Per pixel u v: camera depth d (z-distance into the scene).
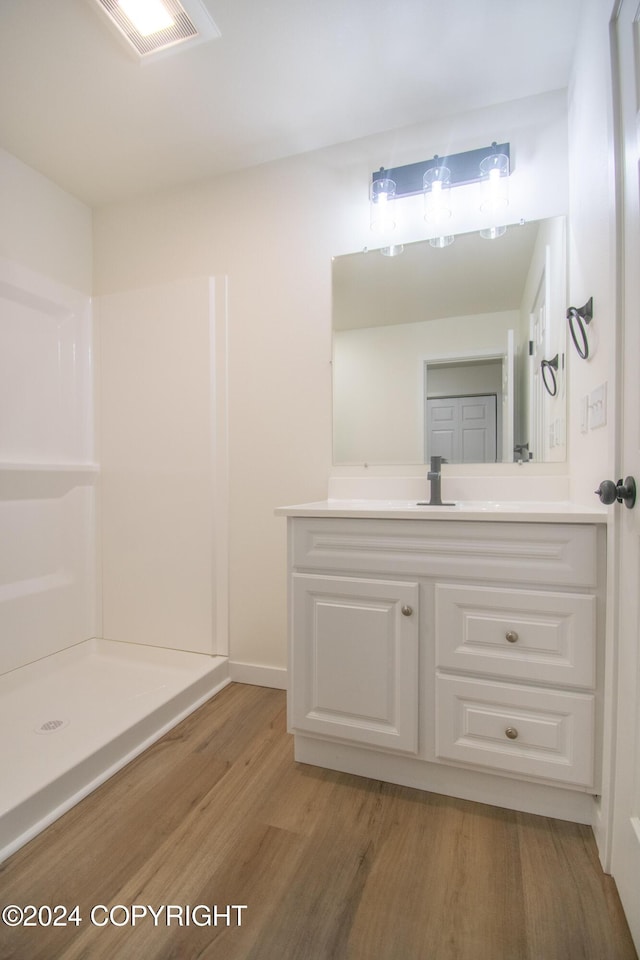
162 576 2.18
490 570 1.21
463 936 0.90
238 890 1.00
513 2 1.36
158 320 2.18
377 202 1.83
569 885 1.01
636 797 0.89
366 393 1.90
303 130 1.86
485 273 1.77
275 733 1.63
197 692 1.86
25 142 1.90
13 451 1.96
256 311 2.04
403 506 1.66
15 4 1.33
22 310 2.00
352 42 1.47
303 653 1.40
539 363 1.70
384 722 1.32
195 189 2.15
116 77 1.59
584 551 1.13
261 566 2.03
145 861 1.08
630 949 0.88
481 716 1.22
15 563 1.96
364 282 1.90
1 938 0.90
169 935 0.91
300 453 1.98
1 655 1.88
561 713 1.15
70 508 2.20
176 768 1.43
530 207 1.71
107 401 2.28
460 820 1.20
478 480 1.75
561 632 1.15
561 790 1.20
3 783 1.26
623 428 0.97
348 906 0.97
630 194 0.93
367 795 1.30
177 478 2.15
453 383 1.80
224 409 2.08
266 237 2.03
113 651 2.26
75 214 2.27
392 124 1.83
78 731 1.58
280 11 1.37
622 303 0.98
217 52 1.50
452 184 1.78
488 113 1.75
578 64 1.45
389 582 1.31
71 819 1.22
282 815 1.22
